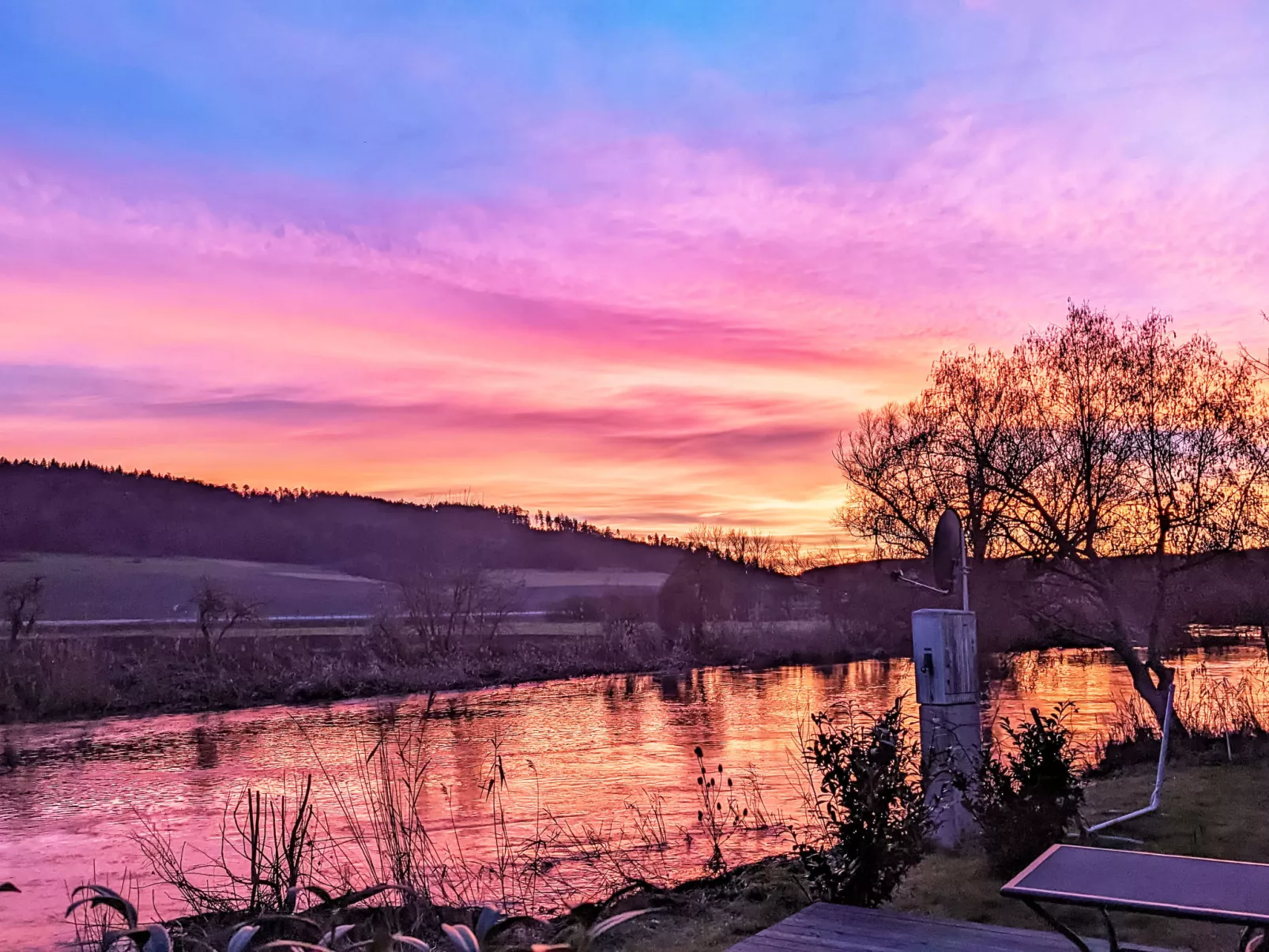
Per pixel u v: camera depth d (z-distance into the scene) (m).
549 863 10.48
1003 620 25.30
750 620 63.31
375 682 39.41
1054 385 21.98
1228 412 19.31
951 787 8.34
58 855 13.55
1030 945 4.83
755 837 11.62
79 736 28.19
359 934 6.18
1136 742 15.85
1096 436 20.55
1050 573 21.23
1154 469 19.64
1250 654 38.12
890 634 52.09
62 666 35.03
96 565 140.00
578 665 46.78
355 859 10.53
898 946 4.84
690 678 43.00
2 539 186.50
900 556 31.39
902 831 6.65
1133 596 20.06
